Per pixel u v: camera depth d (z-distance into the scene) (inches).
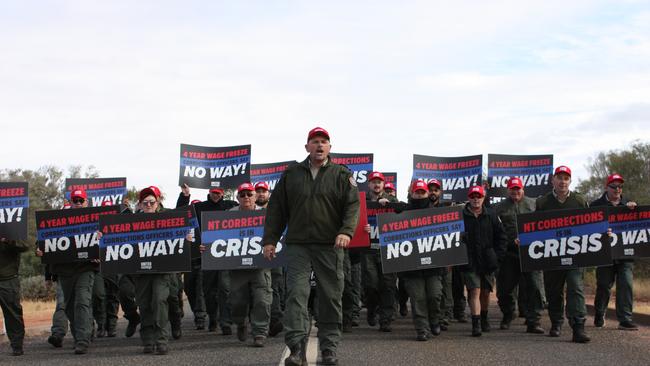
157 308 358.6
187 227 374.0
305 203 293.3
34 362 335.6
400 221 408.2
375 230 461.7
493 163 665.0
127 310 460.8
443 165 670.5
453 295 516.7
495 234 432.5
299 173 299.1
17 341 367.2
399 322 510.9
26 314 729.6
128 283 454.6
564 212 403.2
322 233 292.0
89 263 381.7
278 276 435.2
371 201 477.1
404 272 408.8
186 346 385.1
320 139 296.7
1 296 363.6
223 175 641.0
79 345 366.3
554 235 404.2
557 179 423.5
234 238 390.3
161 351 352.5
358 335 421.7
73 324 382.9
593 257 396.8
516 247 454.9
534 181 662.5
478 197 425.4
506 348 358.0
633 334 413.7
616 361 314.3
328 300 291.6
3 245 367.9
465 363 308.7
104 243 370.9
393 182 705.0
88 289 378.6
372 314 486.0
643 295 763.4
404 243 406.6
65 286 381.4
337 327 296.8
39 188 1712.6
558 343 378.0
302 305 285.0
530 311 430.9
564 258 400.2
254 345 373.4
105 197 736.3
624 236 440.8
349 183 296.0
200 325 499.2
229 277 423.5
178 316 434.0
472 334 415.8
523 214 409.1
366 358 322.0
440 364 305.9
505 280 455.5
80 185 735.7
